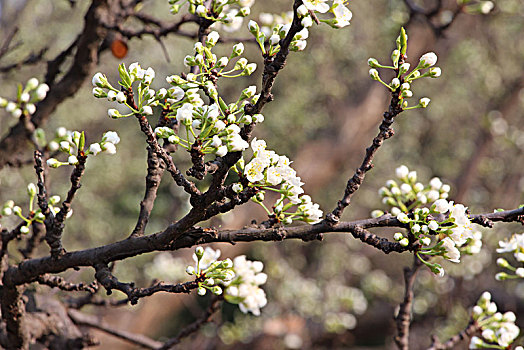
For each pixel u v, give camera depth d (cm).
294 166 984
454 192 1026
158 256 845
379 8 1009
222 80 963
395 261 1156
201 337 873
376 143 233
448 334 774
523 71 1042
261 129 1012
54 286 277
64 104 912
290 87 1016
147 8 850
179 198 905
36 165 262
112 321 722
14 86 792
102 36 393
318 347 979
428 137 1180
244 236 244
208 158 646
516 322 827
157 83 984
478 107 1120
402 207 326
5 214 269
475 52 995
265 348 923
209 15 265
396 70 221
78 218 958
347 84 1068
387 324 988
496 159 1083
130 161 1052
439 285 895
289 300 981
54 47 920
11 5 897
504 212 241
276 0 919
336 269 1083
